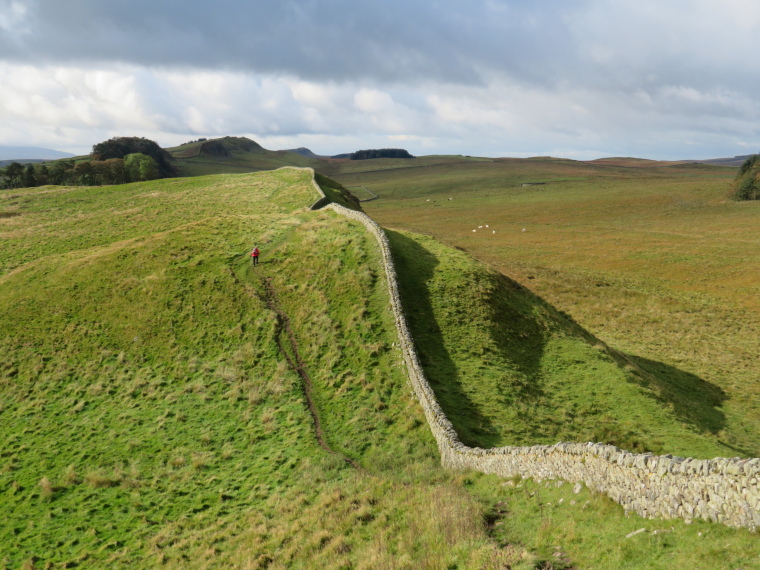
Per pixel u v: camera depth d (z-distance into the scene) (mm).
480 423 25609
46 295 48656
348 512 19266
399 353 33000
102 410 34000
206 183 109250
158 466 27828
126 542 22250
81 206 96500
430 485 20047
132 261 51438
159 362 38125
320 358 35031
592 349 37031
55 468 28797
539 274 80625
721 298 69875
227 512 23047
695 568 10102
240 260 49188
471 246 109375
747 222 122562
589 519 13977
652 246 102438
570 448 16703
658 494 12859
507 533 14727
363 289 40406
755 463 10734
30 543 23141
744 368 46000
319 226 54031
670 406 30250
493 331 36656
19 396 36719
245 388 33500
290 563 16828
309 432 27953
